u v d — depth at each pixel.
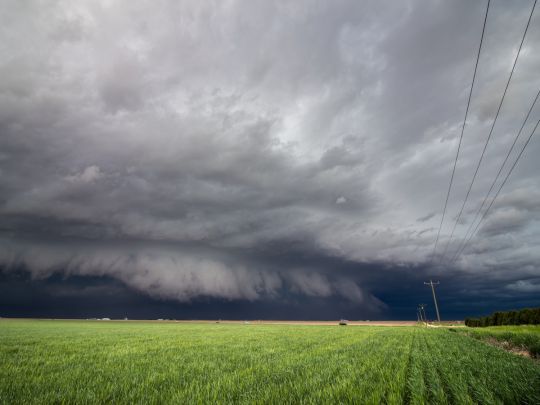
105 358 20.52
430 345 29.16
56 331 54.66
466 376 13.20
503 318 64.62
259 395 10.30
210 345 30.06
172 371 15.22
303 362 18.17
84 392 10.97
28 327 69.31
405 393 11.13
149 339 37.66
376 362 17.61
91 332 52.78
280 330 65.69
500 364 16.30
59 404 9.76
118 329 66.50
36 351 24.25
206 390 11.15
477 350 23.86
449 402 10.23
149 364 17.78
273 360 19.17
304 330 65.69
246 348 27.17
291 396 10.19
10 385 12.10
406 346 27.86
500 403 9.34
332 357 20.38
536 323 55.50
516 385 11.38
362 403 9.34
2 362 18.12
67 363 18.16
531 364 16.42
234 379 13.09
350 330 65.69
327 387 11.27
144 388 11.64
